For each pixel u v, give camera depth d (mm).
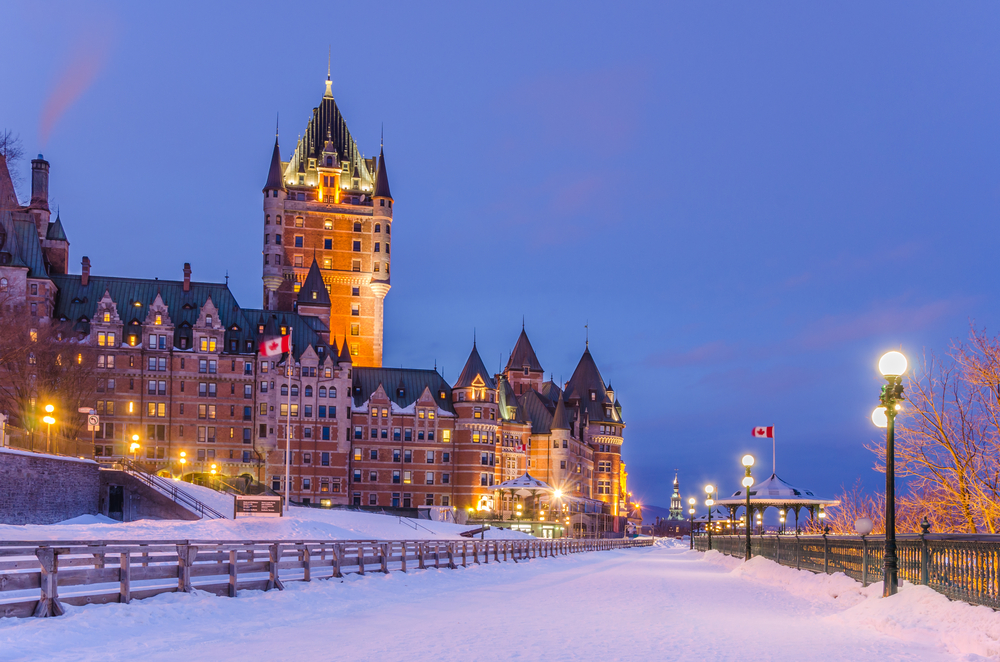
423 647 16562
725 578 42438
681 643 17406
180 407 122188
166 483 79438
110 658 14898
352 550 33781
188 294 129500
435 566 42531
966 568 19609
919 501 34781
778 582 36312
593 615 23031
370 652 15859
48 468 65375
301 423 127875
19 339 89000
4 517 58344
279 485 125500
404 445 135750
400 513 116375
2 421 66000
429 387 139500
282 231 157125
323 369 130375
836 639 18219
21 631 16812
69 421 100188
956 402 31125
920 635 18062
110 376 119562
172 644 16594
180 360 122938
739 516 95562
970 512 30750
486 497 137250
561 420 159875
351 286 158250
